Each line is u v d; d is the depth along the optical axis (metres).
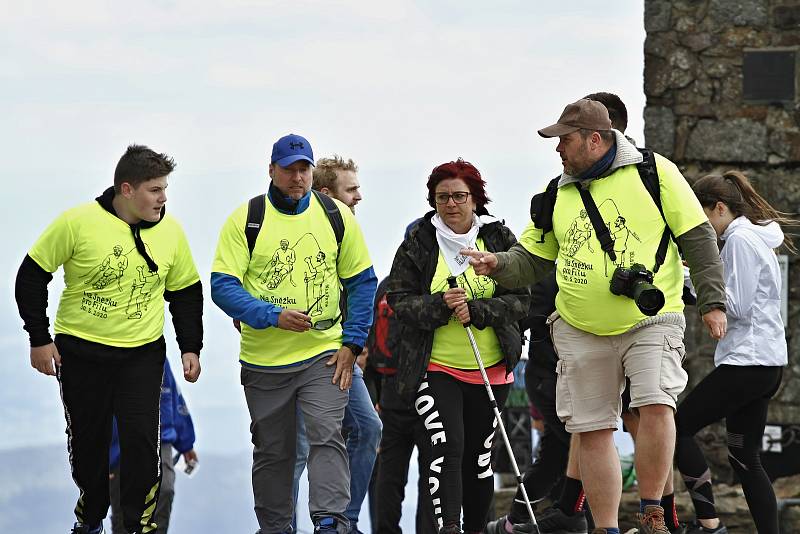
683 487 13.84
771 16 14.09
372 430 11.29
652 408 8.91
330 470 9.85
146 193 9.52
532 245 9.52
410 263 10.06
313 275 9.87
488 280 9.97
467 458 10.16
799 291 13.99
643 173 8.91
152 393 9.73
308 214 9.91
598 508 9.24
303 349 9.95
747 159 14.16
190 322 10.05
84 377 9.66
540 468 11.36
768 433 14.05
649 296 8.61
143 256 9.64
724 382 10.45
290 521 10.17
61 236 9.53
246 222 9.80
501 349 10.03
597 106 8.98
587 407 9.16
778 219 10.84
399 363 9.97
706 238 8.81
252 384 10.06
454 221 10.03
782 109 14.09
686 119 14.30
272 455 10.05
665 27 14.34
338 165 11.85
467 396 10.02
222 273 9.75
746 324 10.41
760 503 10.57
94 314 9.60
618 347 9.05
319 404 9.93
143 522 9.80
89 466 9.90
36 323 9.58
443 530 9.73
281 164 9.72
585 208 9.01
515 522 11.15
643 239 8.88
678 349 8.96
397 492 10.88
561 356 9.24
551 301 11.12
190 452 12.15
